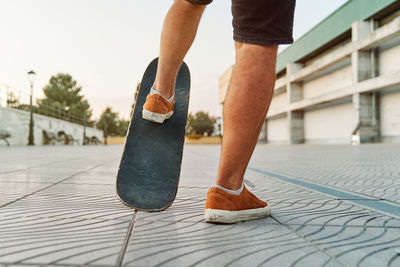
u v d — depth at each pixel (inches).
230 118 43.6
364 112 764.0
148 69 59.1
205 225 43.2
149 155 53.4
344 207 57.3
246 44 42.4
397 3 679.1
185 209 53.5
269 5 40.1
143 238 36.6
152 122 54.7
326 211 53.7
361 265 29.0
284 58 1203.9
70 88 2257.6
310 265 28.8
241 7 41.1
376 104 766.5
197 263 28.9
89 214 48.3
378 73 764.6
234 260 29.8
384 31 672.4
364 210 54.7
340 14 842.8
